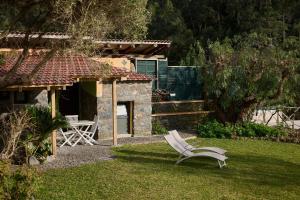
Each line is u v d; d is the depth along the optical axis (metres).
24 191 8.18
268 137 20.33
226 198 10.39
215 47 23.00
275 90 22.22
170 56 43.91
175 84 25.50
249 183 11.84
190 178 12.19
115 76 16.95
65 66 17.69
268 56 22.06
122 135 19.98
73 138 17.58
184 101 23.38
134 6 10.56
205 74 22.88
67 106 20.73
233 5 44.66
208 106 24.03
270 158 15.55
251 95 22.38
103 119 19.27
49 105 15.84
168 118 22.56
